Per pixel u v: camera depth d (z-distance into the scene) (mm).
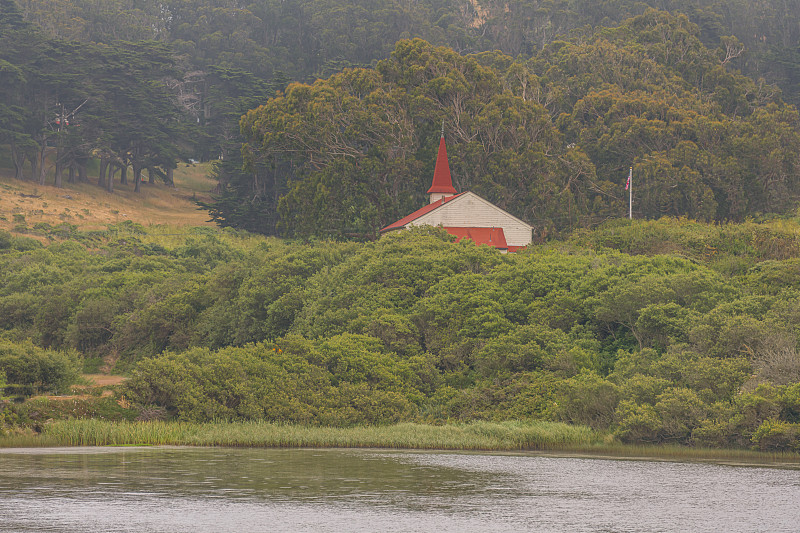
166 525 69125
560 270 171875
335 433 125250
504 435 122812
